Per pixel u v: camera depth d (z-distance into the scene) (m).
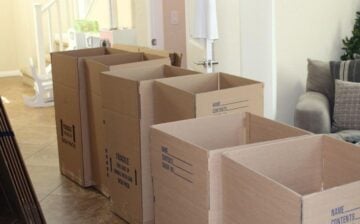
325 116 3.66
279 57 4.30
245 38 3.58
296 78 4.48
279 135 1.70
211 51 3.72
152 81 2.56
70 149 3.62
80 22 6.01
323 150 1.51
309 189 1.51
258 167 1.43
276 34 4.21
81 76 3.36
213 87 2.64
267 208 1.21
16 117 5.79
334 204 1.14
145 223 2.72
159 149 1.59
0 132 2.70
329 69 4.09
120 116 2.73
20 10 8.00
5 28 8.48
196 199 1.44
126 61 3.44
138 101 2.55
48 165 4.05
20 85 7.81
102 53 3.84
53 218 3.06
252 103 2.35
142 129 2.59
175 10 6.03
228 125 1.82
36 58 7.31
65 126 3.63
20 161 2.76
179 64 3.37
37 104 6.31
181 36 6.09
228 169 1.35
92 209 3.16
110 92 2.79
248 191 1.28
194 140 1.76
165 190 1.59
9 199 3.05
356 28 4.73
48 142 4.74
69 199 3.34
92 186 3.54
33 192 2.84
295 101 4.52
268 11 3.52
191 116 2.27
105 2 6.34
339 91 3.75
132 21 5.67
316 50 4.59
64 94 3.57
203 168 1.39
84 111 3.41
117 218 2.99
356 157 1.41
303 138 1.49
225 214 1.39
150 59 3.42
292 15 4.31
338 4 4.71
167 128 1.68
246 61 3.62
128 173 2.77
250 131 1.83
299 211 1.12
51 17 7.20
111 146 2.89
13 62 8.66
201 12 3.58
